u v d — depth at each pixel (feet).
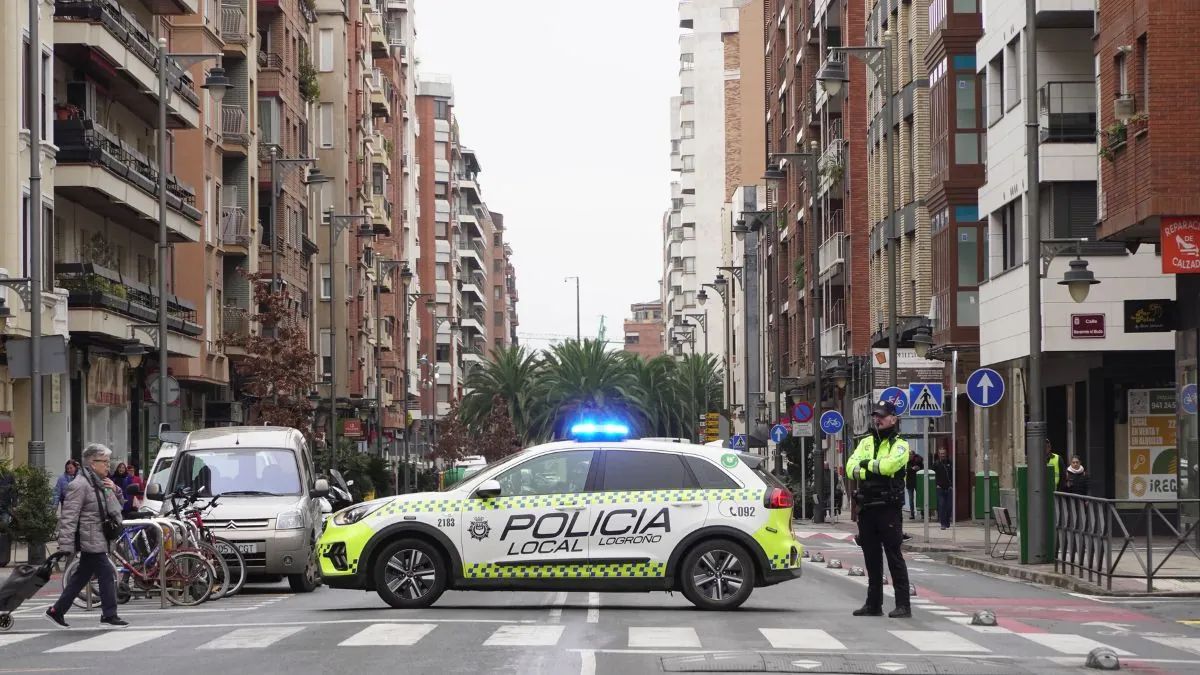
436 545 61.26
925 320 162.81
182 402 184.65
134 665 43.16
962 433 166.81
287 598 72.33
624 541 60.70
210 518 75.97
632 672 40.37
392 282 376.48
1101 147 99.04
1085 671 42.22
